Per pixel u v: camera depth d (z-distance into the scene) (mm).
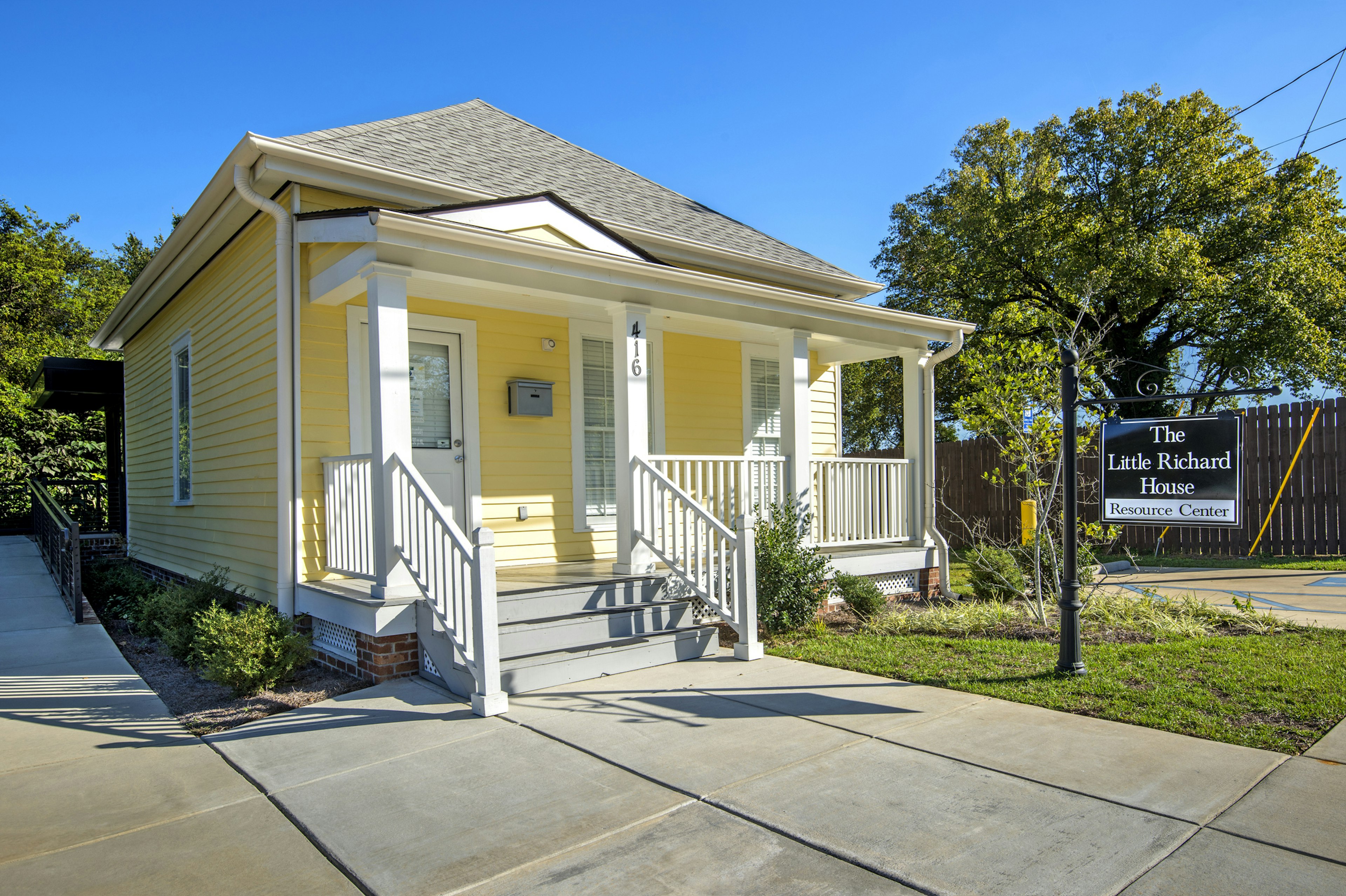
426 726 4703
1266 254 17922
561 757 4117
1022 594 8055
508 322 8133
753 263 9961
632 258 6730
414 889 2826
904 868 2846
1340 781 3523
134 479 12961
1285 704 4617
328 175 6730
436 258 5805
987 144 22047
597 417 8797
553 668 5480
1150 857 2873
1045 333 19641
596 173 10656
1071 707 4742
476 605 4879
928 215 24406
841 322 8719
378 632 5523
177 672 6469
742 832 3195
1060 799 3410
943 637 6941
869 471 9234
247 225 7594
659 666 6066
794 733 4402
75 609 8617
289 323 6602
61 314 26344
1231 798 3363
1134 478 5812
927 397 9773
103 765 4258
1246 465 12391
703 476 9820
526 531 8125
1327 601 8203
